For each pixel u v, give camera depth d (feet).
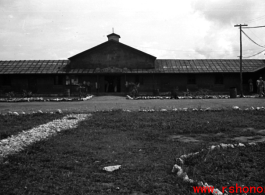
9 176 16.89
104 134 30.14
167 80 136.87
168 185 15.38
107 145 25.03
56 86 134.41
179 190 14.57
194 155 20.39
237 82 137.39
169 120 38.24
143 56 137.80
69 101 94.17
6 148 23.50
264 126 33.65
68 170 18.25
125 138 27.91
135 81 136.87
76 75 134.72
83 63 137.69
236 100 76.07
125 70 133.69
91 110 53.26
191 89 137.08
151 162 19.66
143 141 26.81
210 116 41.60
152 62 137.49
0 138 28.09
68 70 134.10
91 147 24.32
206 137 28.45
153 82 136.56
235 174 16.79
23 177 16.70
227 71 133.49
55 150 23.17
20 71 131.54
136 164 19.24
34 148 23.79
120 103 73.20
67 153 22.49
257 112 44.80
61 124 36.01
